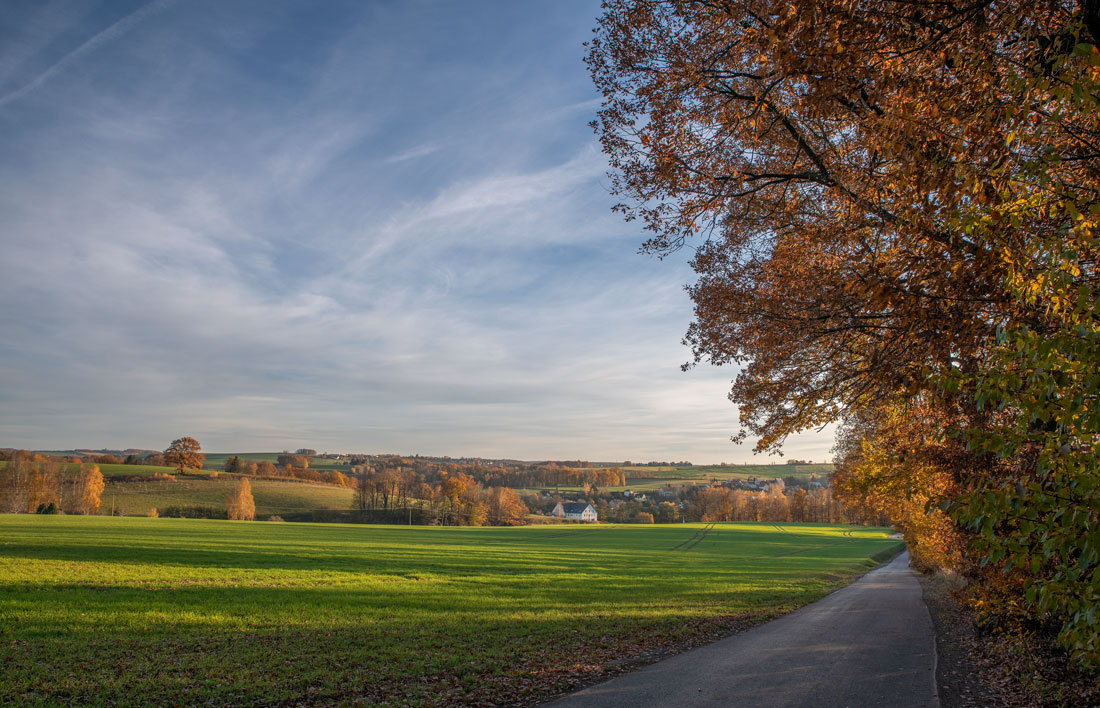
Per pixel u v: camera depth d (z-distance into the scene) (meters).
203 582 29.48
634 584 35.47
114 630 17.67
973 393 4.90
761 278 12.55
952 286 6.20
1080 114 4.50
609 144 11.48
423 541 67.81
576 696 11.22
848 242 10.17
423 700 11.11
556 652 15.59
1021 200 4.90
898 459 16.97
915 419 15.61
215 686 11.88
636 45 10.66
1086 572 5.26
